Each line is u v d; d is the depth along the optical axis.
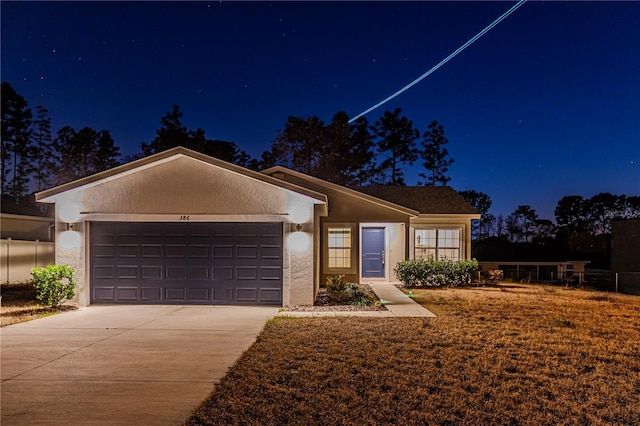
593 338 8.37
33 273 11.66
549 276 28.73
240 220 12.23
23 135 42.66
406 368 6.36
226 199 12.27
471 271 17.55
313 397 5.26
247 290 12.40
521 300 13.58
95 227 12.55
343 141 39.78
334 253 17.95
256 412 4.84
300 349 7.36
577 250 51.19
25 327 9.34
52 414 4.77
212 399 5.18
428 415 4.80
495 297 14.25
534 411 4.97
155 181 12.33
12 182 42.28
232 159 41.38
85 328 9.23
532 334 8.60
